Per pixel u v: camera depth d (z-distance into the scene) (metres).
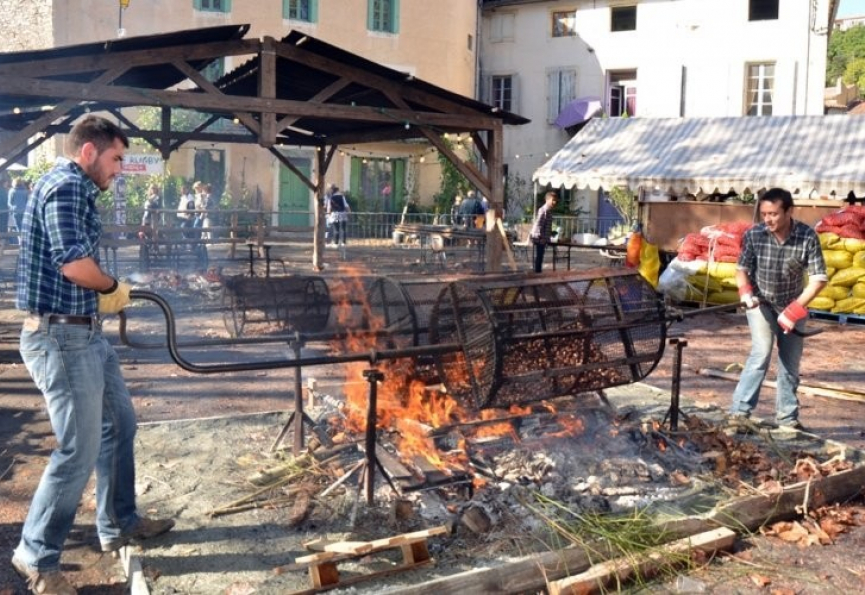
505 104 32.25
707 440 5.43
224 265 16.56
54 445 5.62
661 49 28.72
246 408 6.70
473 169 11.84
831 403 7.22
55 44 23.55
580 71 30.34
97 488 3.97
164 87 12.77
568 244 15.73
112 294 3.52
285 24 26.80
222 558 3.87
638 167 15.00
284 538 4.08
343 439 5.05
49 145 23.73
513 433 5.08
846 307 11.62
